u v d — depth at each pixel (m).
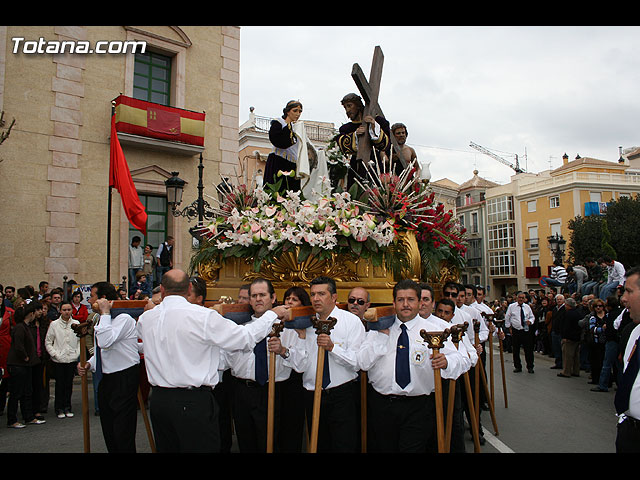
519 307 11.73
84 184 13.31
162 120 14.24
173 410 3.36
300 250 4.88
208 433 3.40
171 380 3.38
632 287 3.03
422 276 5.66
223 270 5.79
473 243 49.53
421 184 6.30
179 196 10.62
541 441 5.77
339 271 5.07
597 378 9.95
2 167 12.16
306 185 6.14
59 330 7.27
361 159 6.42
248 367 4.10
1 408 7.52
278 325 3.68
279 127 6.14
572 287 16.31
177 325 3.43
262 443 4.13
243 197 6.13
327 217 4.90
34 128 12.66
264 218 5.24
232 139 16.30
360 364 3.76
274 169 6.30
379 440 3.84
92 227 13.37
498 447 5.48
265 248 5.08
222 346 3.41
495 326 6.76
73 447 5.72
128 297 12.12
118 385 4.30
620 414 3.05
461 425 4.62
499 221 45.88
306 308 4.05
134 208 10.80
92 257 13.33
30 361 6.81
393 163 6.68
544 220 41.28
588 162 41.75
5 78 12.31
